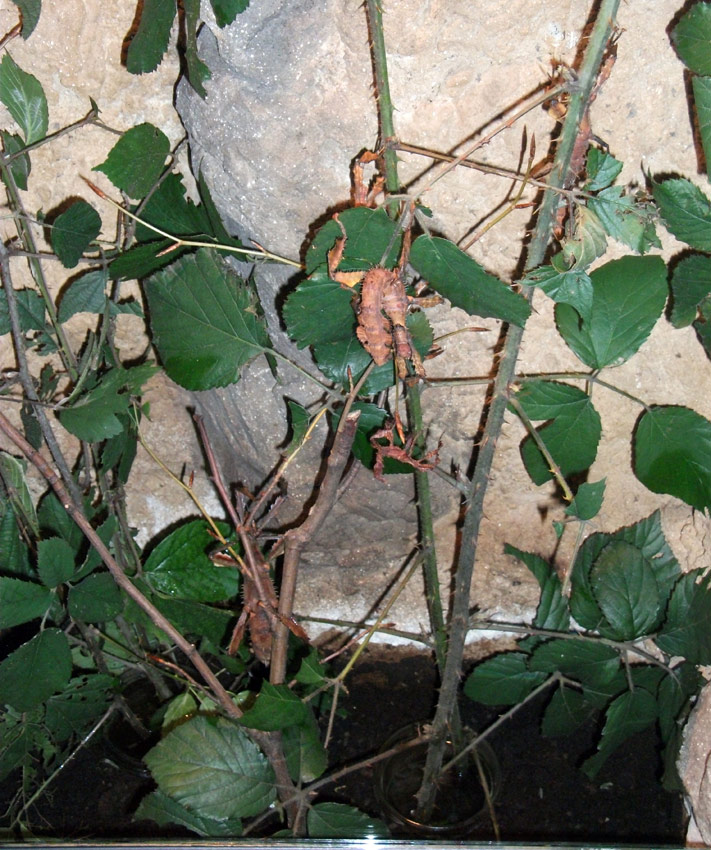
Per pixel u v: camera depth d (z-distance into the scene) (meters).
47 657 1.12
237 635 1.13
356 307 1.03
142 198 1.17
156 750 1.11
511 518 1.29
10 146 1.14
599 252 1.04
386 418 1.12
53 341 1.19
